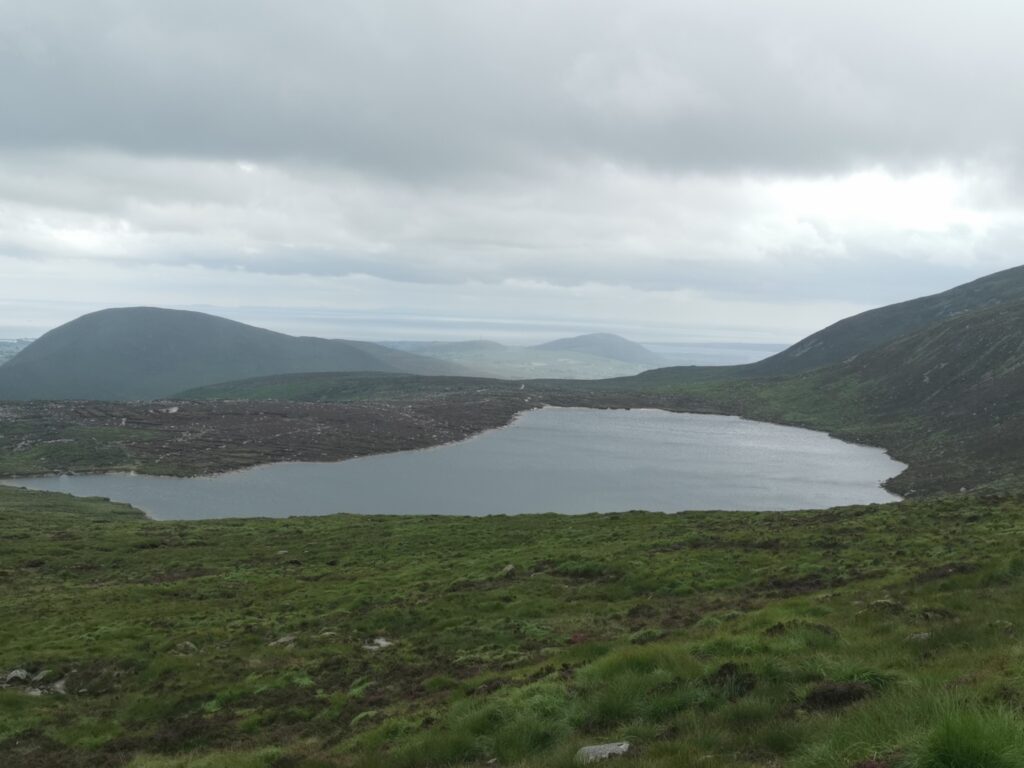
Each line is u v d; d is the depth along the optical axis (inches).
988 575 1122.7
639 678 741.3
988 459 6540.4
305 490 5831.7
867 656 759.1
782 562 1721.2
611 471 6786.4
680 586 1589.6
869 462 7504.9
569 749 619.5
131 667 1352.1
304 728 994.7
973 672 621.3
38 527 3341.5
